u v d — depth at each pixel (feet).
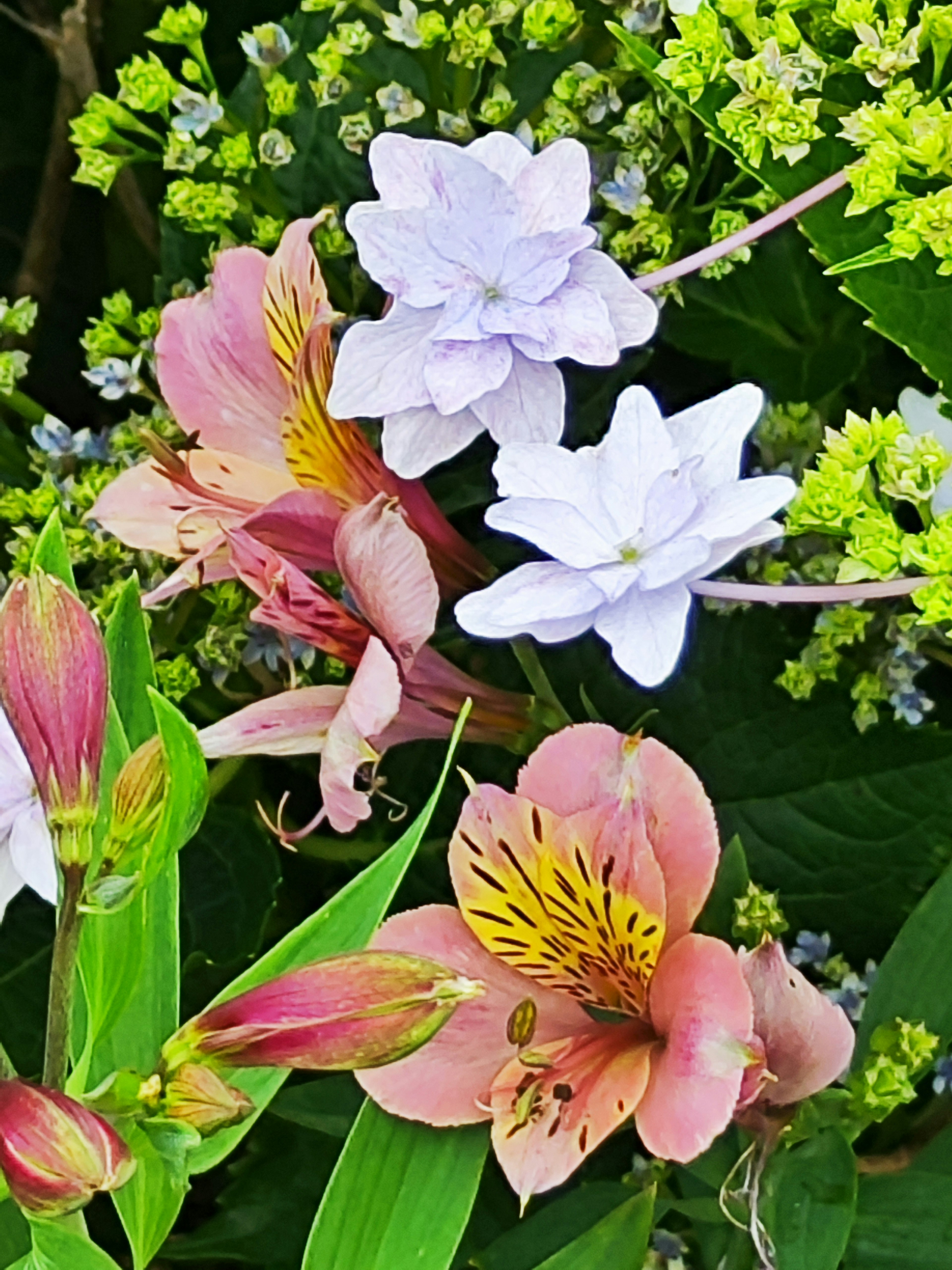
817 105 0.73
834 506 0.70
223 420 0.86
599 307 0.75
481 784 0.85
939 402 0.82
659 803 0.75
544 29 0.90
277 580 0.75
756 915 0.82
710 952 0.72
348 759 0.75
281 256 0.81
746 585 0.74
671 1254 0.85
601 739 0.75
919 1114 0.88
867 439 0.70
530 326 0.74
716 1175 0.78
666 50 0.75
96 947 0.68
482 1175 0.87
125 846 0.62
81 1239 0.62
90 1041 0.68
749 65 0.73
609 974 0.78
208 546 0.80
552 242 0.76
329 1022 0.59
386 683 0.74
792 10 0.75
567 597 0.72
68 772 0.59
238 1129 0.69
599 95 0.92
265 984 0.60
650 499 0.71
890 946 0.91
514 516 0.73
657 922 0.74
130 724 0.74
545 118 0.94
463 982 0.59
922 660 0.91
